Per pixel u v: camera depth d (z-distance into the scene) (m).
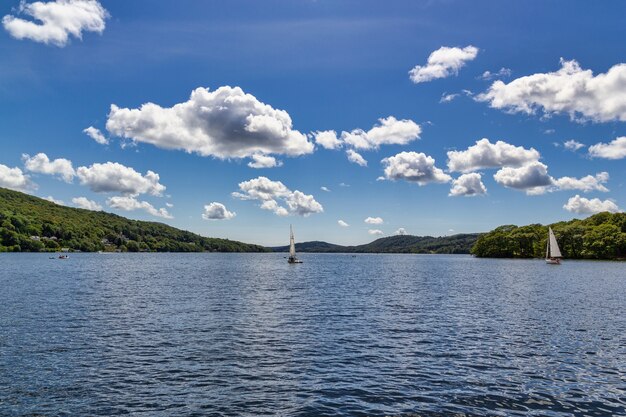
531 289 69.94
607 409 19.23
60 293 59.34
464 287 74.00
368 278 96.81
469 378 23.25
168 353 27.62
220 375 23.41
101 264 154.38
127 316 40.88
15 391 20.64
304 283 81.81
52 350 27.97
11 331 33.59
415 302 53.31
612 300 55.09
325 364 25.59
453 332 34.75
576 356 27.61
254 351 28.36
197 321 38.72
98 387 21.31
